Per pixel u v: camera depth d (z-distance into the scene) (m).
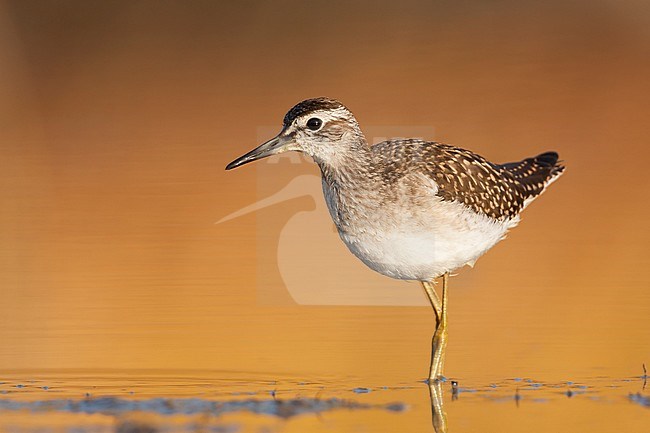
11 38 23.83
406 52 23.59
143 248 15.56
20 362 11.43
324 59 23.34
